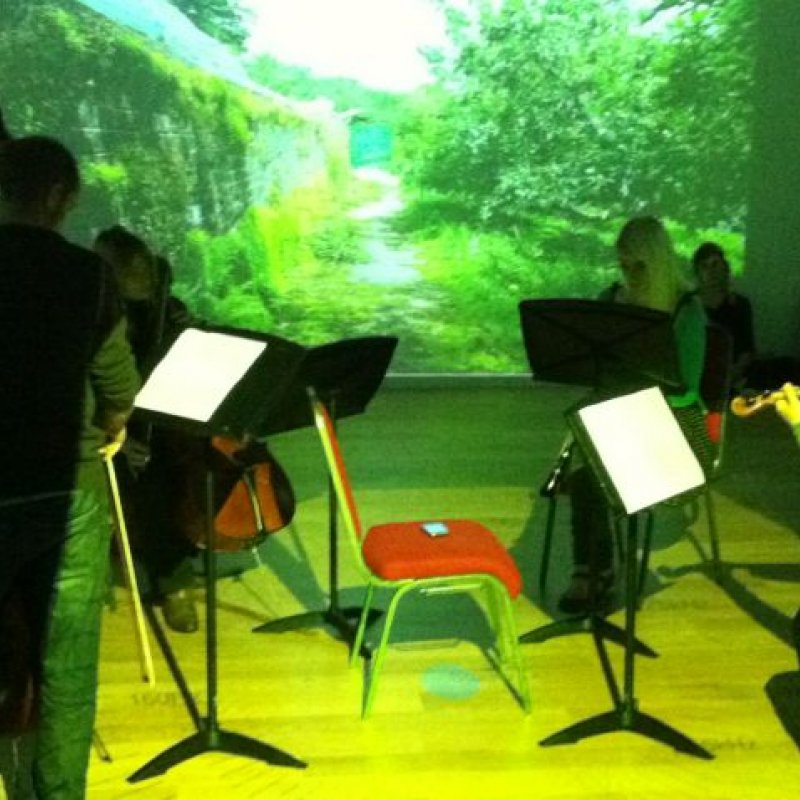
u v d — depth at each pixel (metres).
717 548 4.11
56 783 2.42
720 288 6.37
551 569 4.21
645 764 2.90
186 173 7.01
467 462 5.58
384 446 5.87
